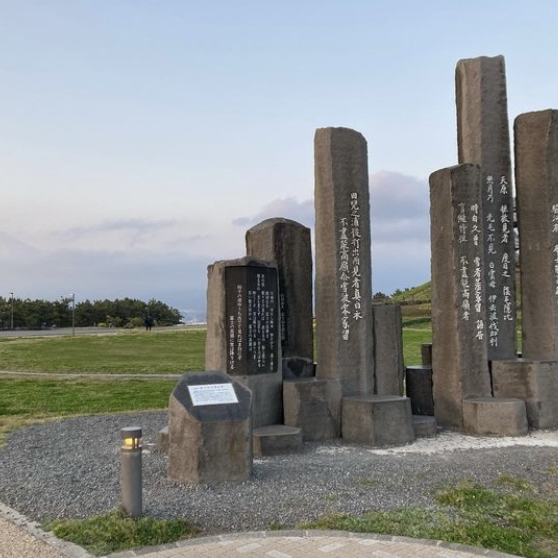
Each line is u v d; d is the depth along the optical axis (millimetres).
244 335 10227
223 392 7637
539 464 8125
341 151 11055
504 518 5992
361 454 9266
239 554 5109
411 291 51406
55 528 5762
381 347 11570
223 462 7305
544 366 11164
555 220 11727
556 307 11680
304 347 11922
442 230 11477
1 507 6543
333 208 10953
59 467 8430
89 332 53156
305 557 5039
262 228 11859
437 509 6207
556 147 11812
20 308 65938
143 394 16531
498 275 12242
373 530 5625
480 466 8031
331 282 10938
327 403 10570
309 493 6789
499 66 12445
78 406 14516
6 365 23812
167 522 5750
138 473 5938
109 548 5301
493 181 12289
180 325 69438
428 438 10508
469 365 11234
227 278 10383
